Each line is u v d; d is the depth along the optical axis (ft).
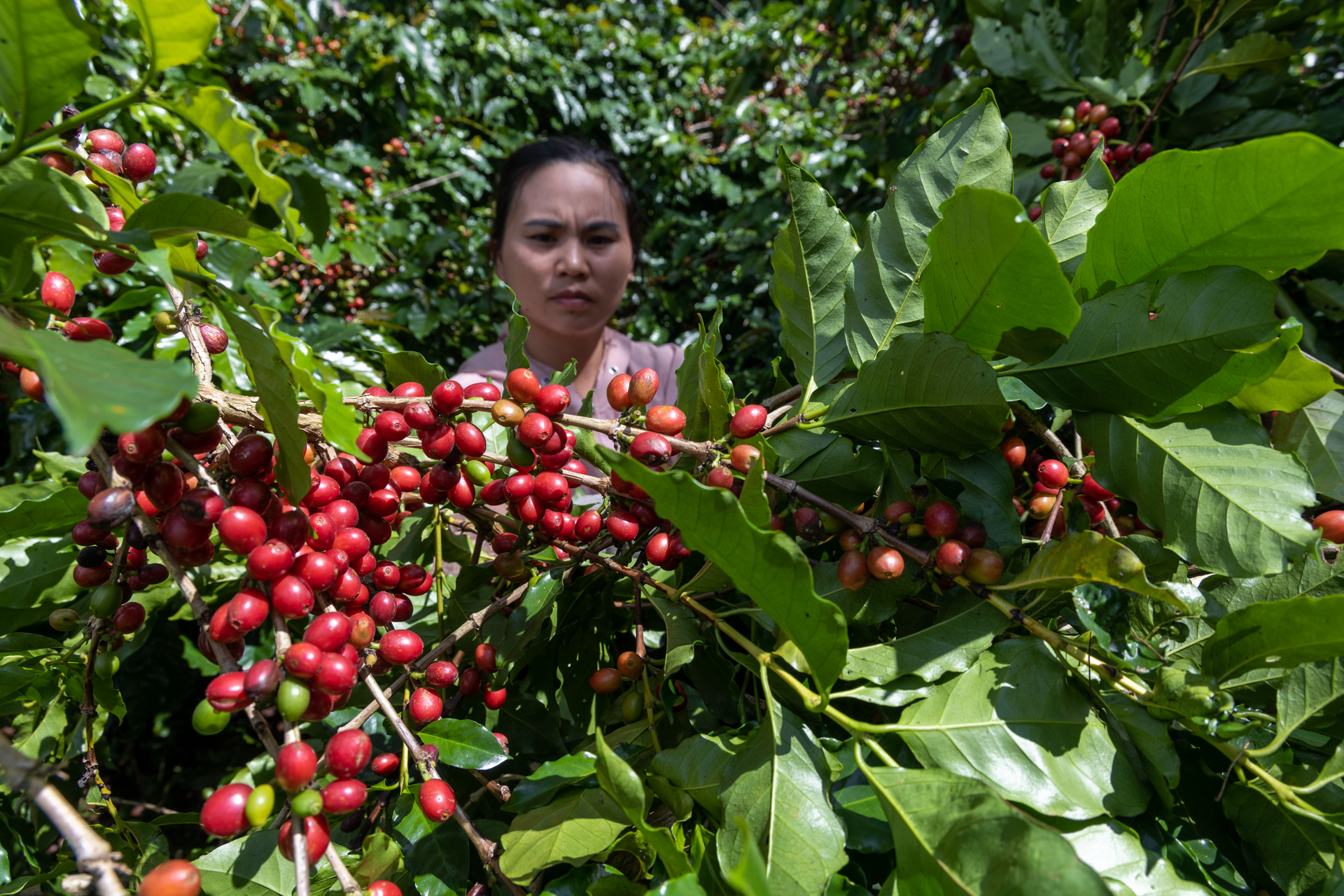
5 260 2.19
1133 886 2.09
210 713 1.97
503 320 13.35
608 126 15.64
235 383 5.02
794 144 13.32
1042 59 6.64
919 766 2.40
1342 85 7.16
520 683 3.69
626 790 2.03
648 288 14.51
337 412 2.25
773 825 2.14
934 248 2.46
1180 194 2.36
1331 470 3.32
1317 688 2.20
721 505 2.02
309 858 1.93
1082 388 2.68
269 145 7.88
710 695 3.18
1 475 6.64
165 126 7.54
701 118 17.21
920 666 2.37
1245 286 2.32
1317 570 2.65
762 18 15.96
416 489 3.09
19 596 3.46
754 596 2.23
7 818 3.56
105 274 2.63
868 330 2.93
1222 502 2.41
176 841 8.37
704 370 2.95
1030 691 2.38
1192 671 2.35
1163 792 2.27
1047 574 2.35
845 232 3.01
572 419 2.83
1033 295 2.32
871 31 14.48
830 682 2.25
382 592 2.85
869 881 2.57
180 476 2.23
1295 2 6.64
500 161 15.08
